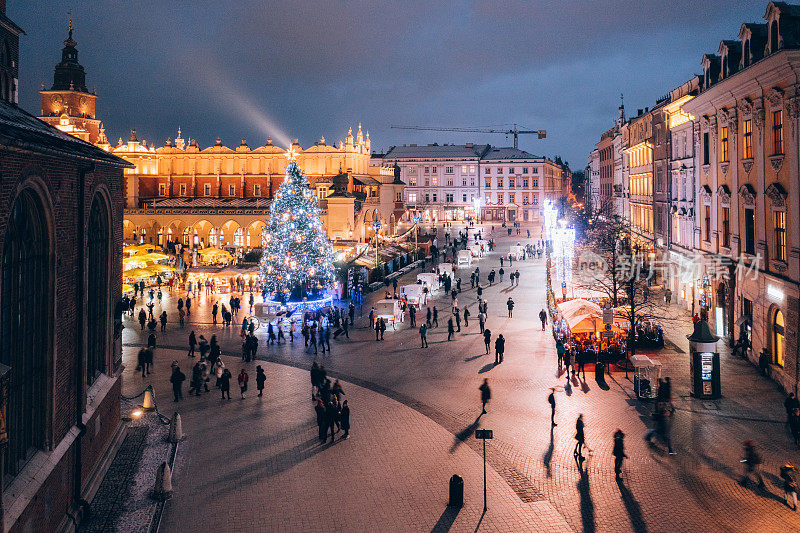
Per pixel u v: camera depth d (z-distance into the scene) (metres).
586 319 29.70
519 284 54.31
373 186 93.50
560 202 98.56
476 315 41.25
